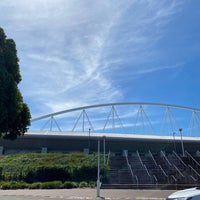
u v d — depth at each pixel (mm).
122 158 50875
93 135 77875
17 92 16750
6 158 54625
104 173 41531
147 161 49688
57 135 75812
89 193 26016
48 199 21172
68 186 33969
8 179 43094
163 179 38344
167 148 83438
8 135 17953
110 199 21125
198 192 9289
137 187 30906
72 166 44219
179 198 9086
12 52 16938
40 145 78312
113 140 78188
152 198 21438
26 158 52750
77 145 79500
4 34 16906
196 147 84188
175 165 47125
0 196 24234
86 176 42688
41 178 42875
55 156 53969
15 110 16406
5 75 15492
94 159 49438
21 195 25125
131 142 79812
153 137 81688
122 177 39500
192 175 40500
